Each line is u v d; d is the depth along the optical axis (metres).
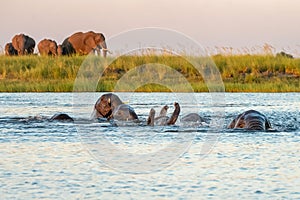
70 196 10.72
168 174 12.32
